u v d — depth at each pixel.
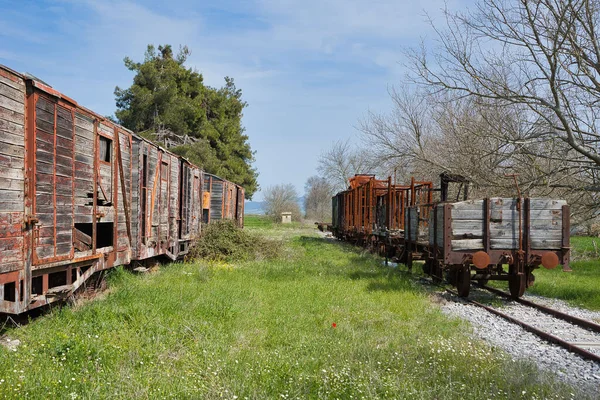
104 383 4.79
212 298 8.90
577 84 12.35
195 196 18.09
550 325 8.59
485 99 15.49
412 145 25.97
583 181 14.16
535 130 13.82
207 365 5.46
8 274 6.05
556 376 5.75
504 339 7.60
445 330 7.67
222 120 44.72
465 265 10.99
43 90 6.75
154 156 12.53
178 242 15.49
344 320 8.10
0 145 5.91
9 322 6.87
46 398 4.39
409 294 10.76
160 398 4.50
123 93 36.00
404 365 5.70
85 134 8.38
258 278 12.62
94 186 8.69
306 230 47.19
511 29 13.03
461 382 5.25
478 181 15.59
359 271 14.41
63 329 6.60
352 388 4.93
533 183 13.87
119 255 10.18
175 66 37.97
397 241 17.72
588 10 11.94
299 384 5.00
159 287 9.97
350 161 60.50
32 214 6.52
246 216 89.38
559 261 10.62
